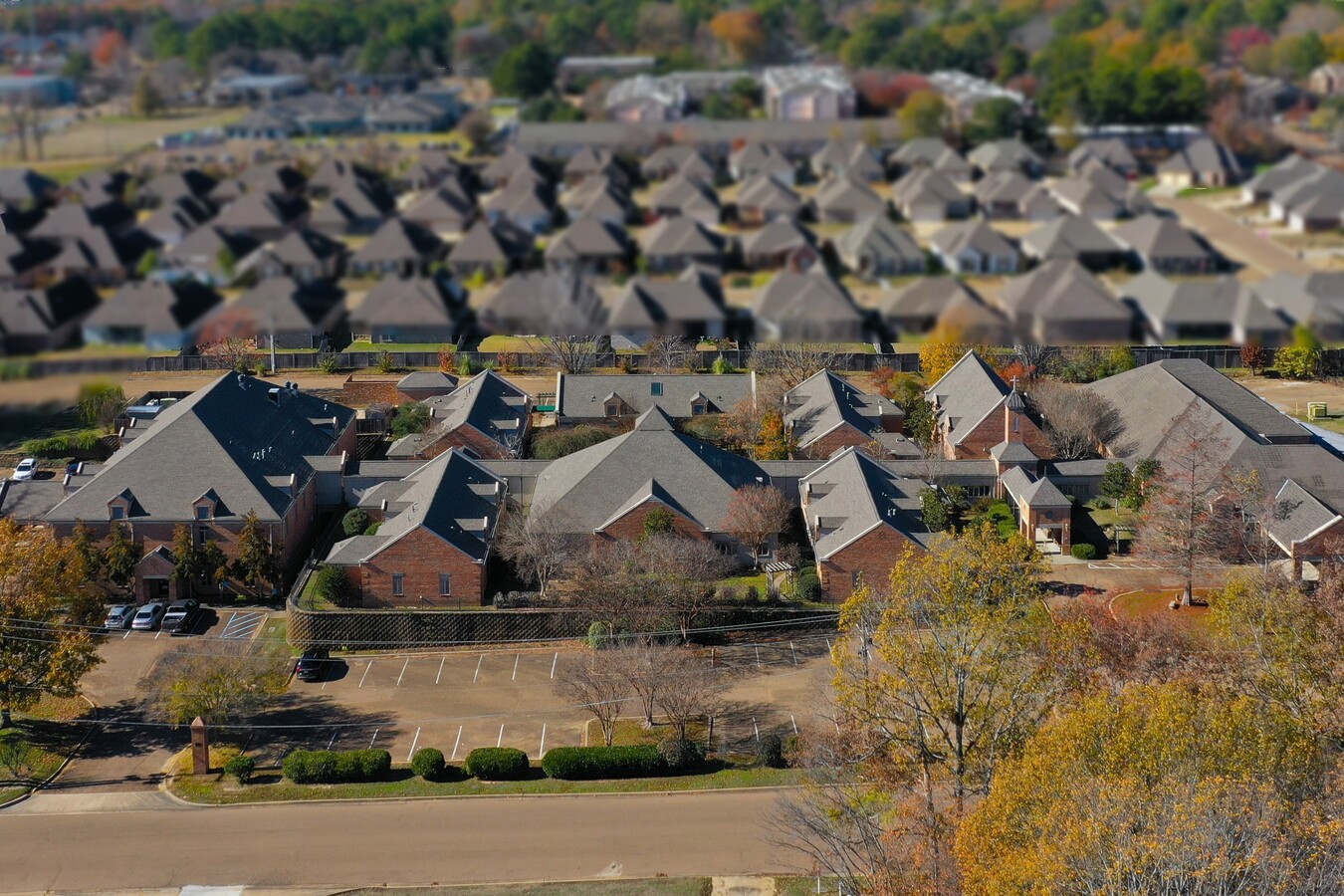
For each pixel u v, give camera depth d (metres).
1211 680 65.81
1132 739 53.69
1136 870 47.75
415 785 75.50
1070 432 108.44
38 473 110.06
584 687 80.56
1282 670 64.56
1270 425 107.38
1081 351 118.88
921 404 112.88
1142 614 83.69
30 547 84.50
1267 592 72.25
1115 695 59.44
